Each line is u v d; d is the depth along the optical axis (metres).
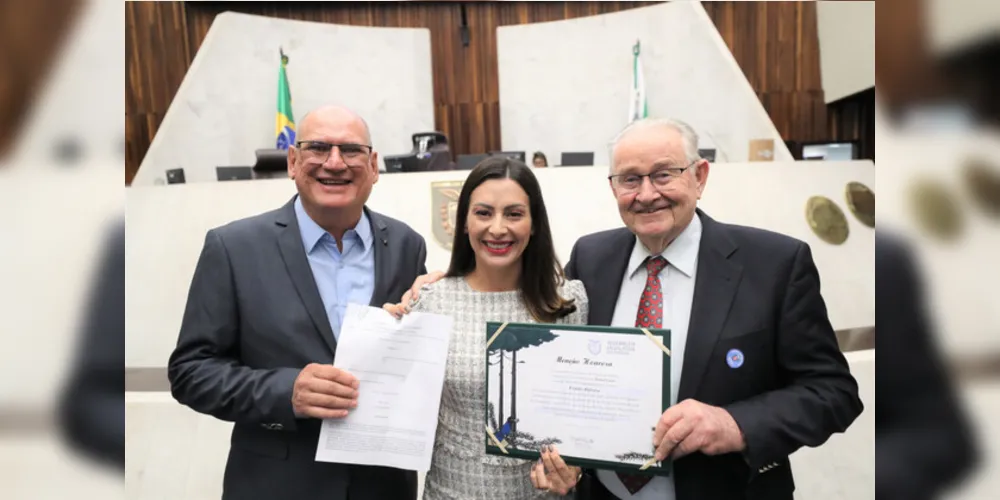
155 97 6.16
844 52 6.21
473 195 1.33
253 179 3.91
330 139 1.52
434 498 1.33
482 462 1.28
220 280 1.48
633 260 1.48
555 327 1.22
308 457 1.42
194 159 5.87
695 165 1.37
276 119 6.08
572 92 6.46
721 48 6.02
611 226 3.62
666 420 1.12
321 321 1.47
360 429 1.29
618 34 6.34
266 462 1.43
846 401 1.22
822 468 2.63
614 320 1.45
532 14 6.50
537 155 4.75
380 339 1.31
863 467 2.64
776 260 1.32
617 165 1.38
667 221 1.34
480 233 1.30
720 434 1.13
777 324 1.30
